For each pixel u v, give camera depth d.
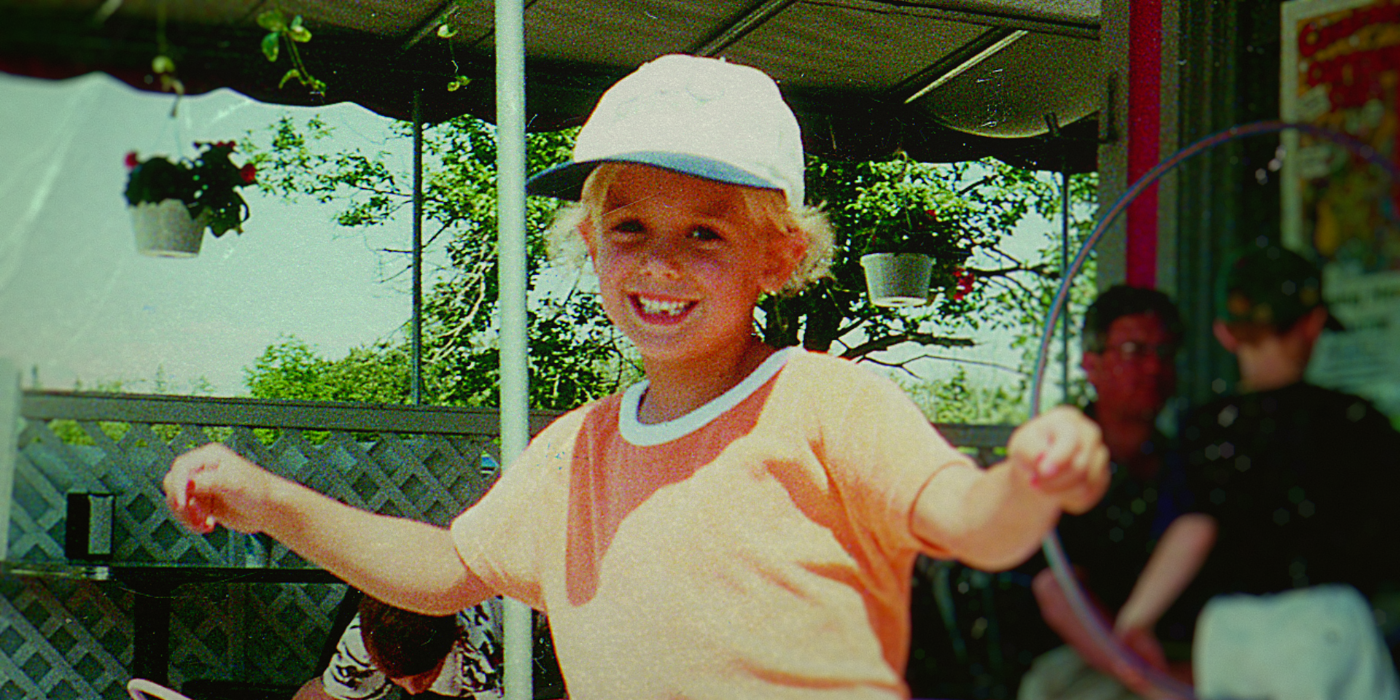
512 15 2.43
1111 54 2.14
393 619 2.49
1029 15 2.58
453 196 3.04
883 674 1.34
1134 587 1.05
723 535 1.54
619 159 1.69
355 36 2.55
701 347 1.68
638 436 1.68
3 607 2.71
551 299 3.12
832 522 1.49
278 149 2.37
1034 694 1.13
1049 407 1.15
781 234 1.83
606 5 2.77
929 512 1.28
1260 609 1.00
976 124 2.54
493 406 3.62
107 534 2.75
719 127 1.70
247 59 1.37
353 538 1.85
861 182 2.69
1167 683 1.03
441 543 1.87
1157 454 1.05
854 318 2.64
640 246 1.70
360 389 3.20
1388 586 0.97
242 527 1.83
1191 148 1.13
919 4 2.62
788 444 1.53
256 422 3.02
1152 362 1.08
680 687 1.54
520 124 2.43
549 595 1.74
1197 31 1.33
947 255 2.44
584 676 1.66
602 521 1.69
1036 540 1.11
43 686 2.79
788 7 2.74
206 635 3.29
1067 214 2.22
